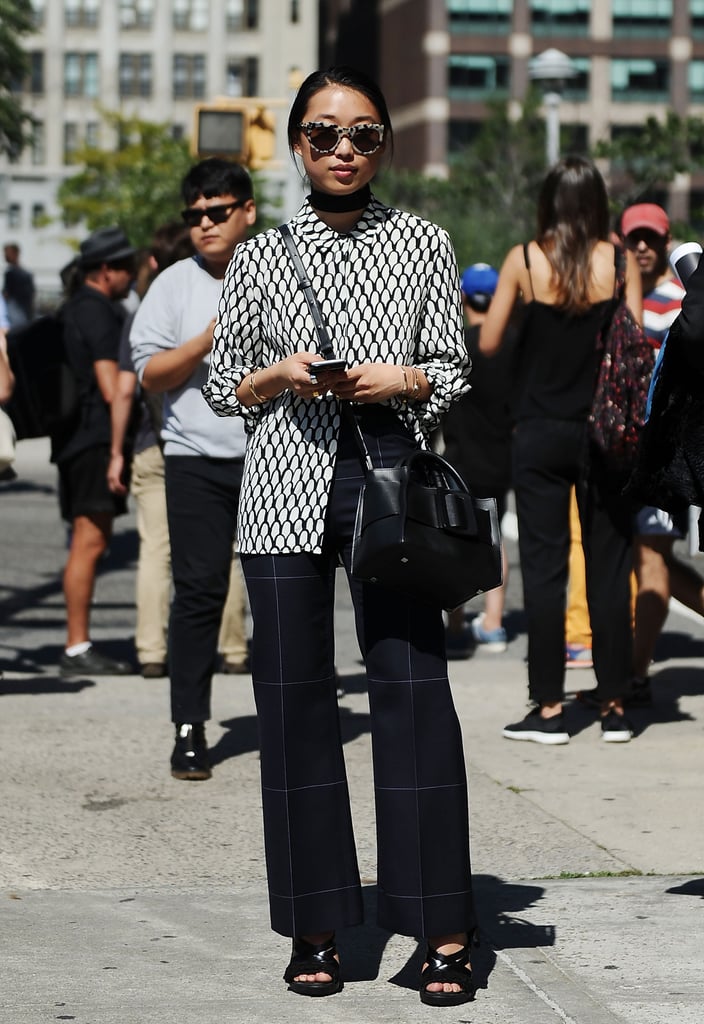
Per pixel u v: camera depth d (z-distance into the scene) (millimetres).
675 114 54219
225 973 6535
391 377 6176
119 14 147250
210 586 9688
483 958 6668
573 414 10359
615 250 10297
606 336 10227
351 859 6414
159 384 9688
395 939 6977
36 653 14273
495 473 13930
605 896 7508
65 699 12078
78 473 13047
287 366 6160
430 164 136000
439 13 135750
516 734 10797
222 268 9922
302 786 6352
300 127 6348
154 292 9906
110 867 8023
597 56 137875
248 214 9898
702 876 7848
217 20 147875
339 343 6324
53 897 7523
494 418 13836
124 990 6316
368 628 6285
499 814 8961
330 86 6297
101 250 13133
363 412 6324
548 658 10664
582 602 13688
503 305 10461
